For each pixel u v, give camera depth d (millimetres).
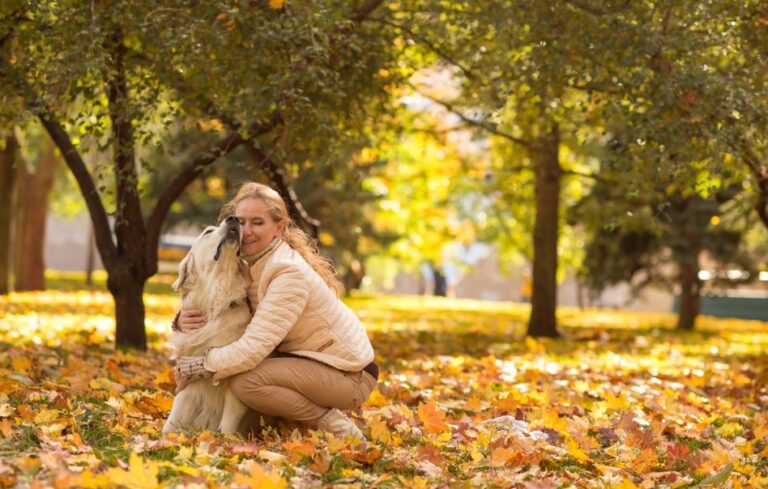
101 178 9695
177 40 8594
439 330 19078
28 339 12023
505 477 5266
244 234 5637
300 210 12336
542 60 10008
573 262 36156
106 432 5680
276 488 4441
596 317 31672
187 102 10141
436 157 22734
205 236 5703
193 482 4477
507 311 32906
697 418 8023
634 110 9609
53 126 10789
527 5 9734
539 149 16766
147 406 6680
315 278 5723
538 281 17906
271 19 9273
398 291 65188
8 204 23234
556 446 6395
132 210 11211
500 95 11219
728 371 12281
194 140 10945
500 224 38469
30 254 27375
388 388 8328
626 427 7160
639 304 51812
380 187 33250
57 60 8625
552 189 17844
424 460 5551
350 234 33031
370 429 6152
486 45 11648
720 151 9195
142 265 11297
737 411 8734
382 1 10961
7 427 5199
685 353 15812
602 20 9539
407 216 36812
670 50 9086
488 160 22062
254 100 9047
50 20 8953
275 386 5617
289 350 5785
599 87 10781
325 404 5789
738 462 6207
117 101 9531
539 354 13617
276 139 10516
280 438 5754
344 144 11164
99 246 11250
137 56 9969
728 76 9281
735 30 9609
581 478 5574
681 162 9555
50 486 4250
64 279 36312
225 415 5715
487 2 10438
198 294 5648
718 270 25969
